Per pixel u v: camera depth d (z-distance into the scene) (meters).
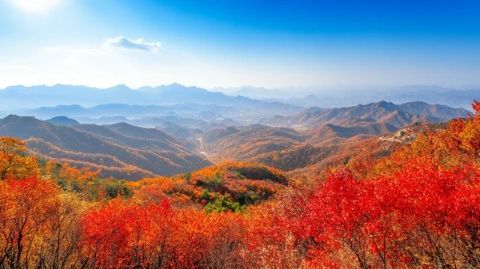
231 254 29.19
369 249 16.09
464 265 14.98
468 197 14.57
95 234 25.30
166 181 99.06
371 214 15.24
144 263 29.12
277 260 20.98
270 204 36.50
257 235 27.72
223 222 33.62
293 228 23.16
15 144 47.81
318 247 20.33
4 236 21.70
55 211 23.45
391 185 16.38
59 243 22.75
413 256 16.17
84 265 24.23
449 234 15.48
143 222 28.73
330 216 17.03
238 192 84.75
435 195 15.42
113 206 29.53
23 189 21.98
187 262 30.55
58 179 67.81
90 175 105.50
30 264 22.48
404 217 15.15
